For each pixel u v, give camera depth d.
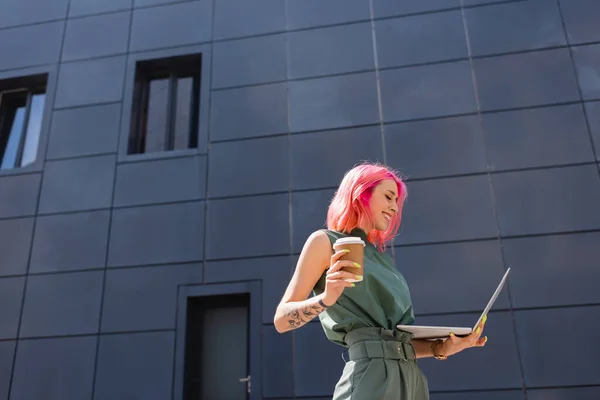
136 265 7.12
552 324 5.99
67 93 8.29
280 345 6.43
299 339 6.42
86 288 7.13
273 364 6.37
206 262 6.97
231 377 6.71
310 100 7.53
